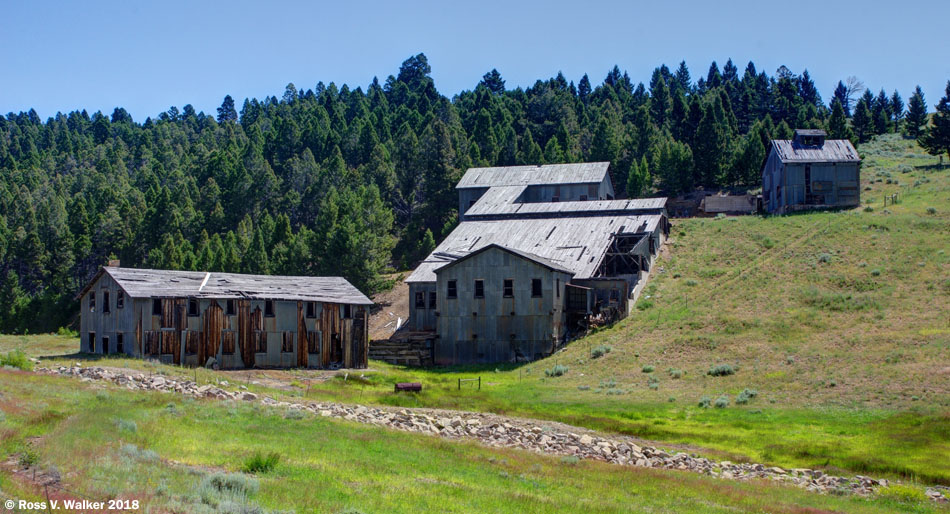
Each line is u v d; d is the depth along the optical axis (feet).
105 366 160.15
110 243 444.55
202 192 517.96
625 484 97.60
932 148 431.43
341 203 373.40
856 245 285.02
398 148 519.60
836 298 238.48
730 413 156.76
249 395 136.15
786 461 123.44
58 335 315.37
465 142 518.78
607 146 483.51
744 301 250.37
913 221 299.99
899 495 104.68
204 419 107.86
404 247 423.23
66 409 102.99
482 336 246.68
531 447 120.16
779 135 479.41
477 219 329.72
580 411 161.89
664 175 436.76
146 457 79.36
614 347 227.81
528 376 215.72
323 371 205.05
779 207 353.31
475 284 249.34
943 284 237.25
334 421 119.44
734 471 115.65
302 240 351.46
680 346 217.56
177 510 62.75
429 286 268.82
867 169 428.97
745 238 318.65
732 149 487.20
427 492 80.79
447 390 176.14
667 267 300.40
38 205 533.14
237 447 92.32
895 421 141.49
